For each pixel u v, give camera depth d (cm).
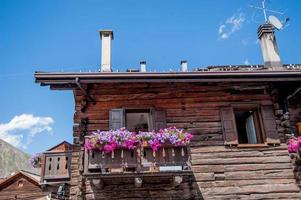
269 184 934
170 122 1003
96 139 870
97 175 840
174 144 882
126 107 1012
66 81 933
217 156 964
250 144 980
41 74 918
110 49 1119
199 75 955
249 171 948
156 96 1035
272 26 1202
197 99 1041
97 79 937
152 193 911
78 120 995
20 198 2300
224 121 1007
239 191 920
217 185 926
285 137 1002
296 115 1056
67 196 1170
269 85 1066
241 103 1038
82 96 1023
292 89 1052
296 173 944
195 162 951
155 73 945
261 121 1027
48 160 1154
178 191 916
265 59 1166
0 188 2345
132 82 975
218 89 1058
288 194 922
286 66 1248
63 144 1430
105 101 1020
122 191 912
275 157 971
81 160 936
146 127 1152
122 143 869
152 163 864
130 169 890
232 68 1206
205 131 997
